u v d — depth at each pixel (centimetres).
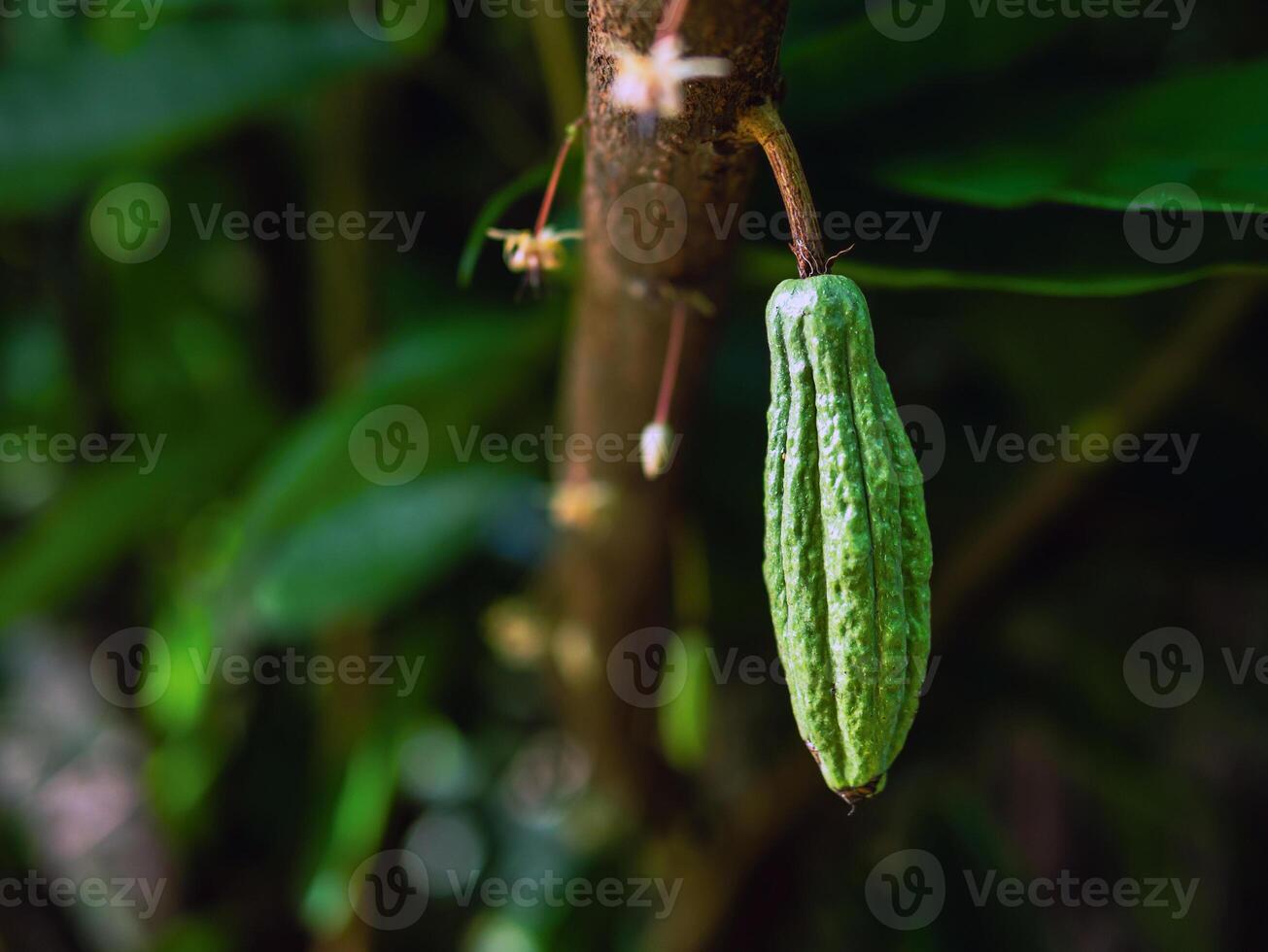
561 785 132
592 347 68
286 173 110
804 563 51
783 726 121
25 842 135
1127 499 99
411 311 106
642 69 48
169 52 83
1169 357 87
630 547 79
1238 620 121
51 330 132
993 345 99
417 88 107
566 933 121
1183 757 126
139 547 129
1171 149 59
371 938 124
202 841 127
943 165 61
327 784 115
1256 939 121
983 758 137
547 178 62
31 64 82
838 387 51
